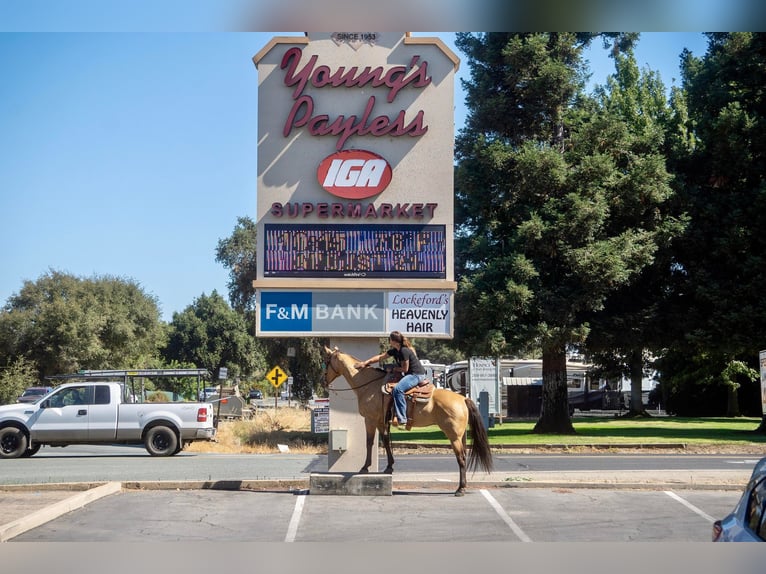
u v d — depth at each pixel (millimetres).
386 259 16000
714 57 35125
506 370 56719
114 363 65750
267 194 16047
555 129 35812
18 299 63844
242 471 19422
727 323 32094
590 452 26516
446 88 16203
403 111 16141
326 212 15984
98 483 15172
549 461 22812
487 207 34094
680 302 34469
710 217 33219
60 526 11883
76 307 61594
